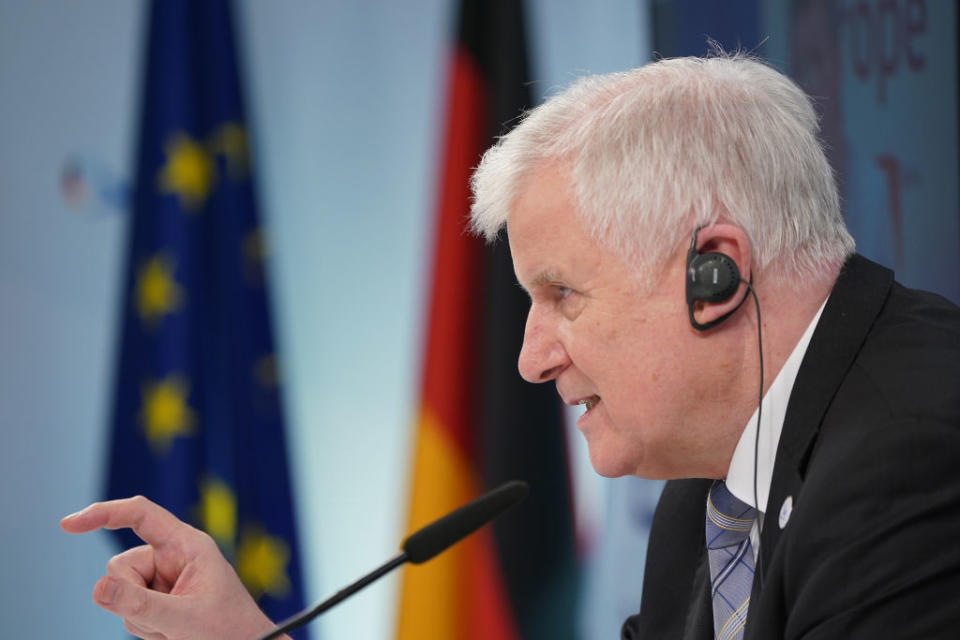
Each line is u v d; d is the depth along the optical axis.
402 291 9.63
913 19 10.01
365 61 9.66
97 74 9.16
